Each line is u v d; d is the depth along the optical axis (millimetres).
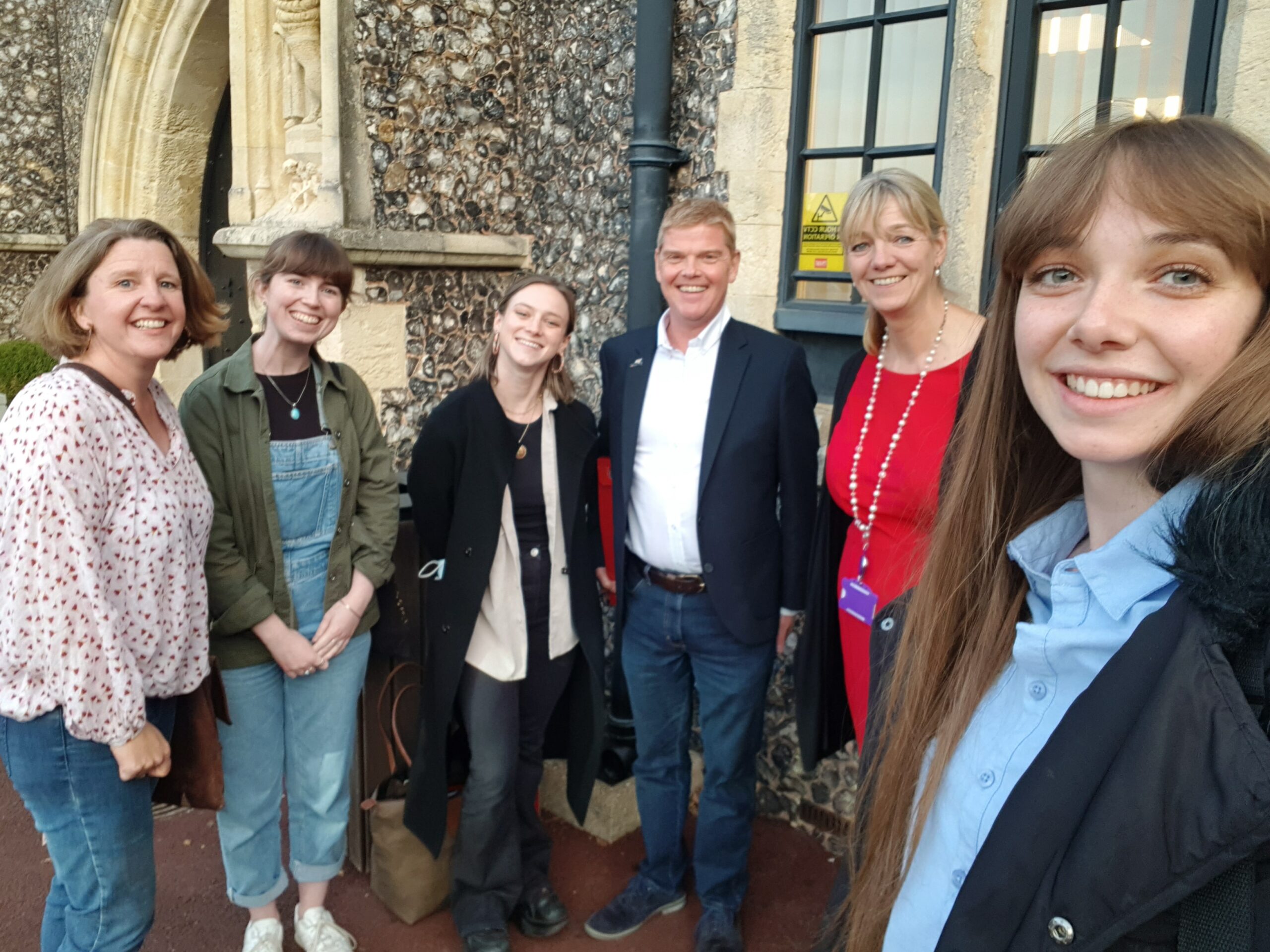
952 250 2348
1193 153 586
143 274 1526
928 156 2445
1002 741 732
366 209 3139
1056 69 2186
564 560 2193
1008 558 833
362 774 2455
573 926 2346
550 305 2004
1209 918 557
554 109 3354
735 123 2715
